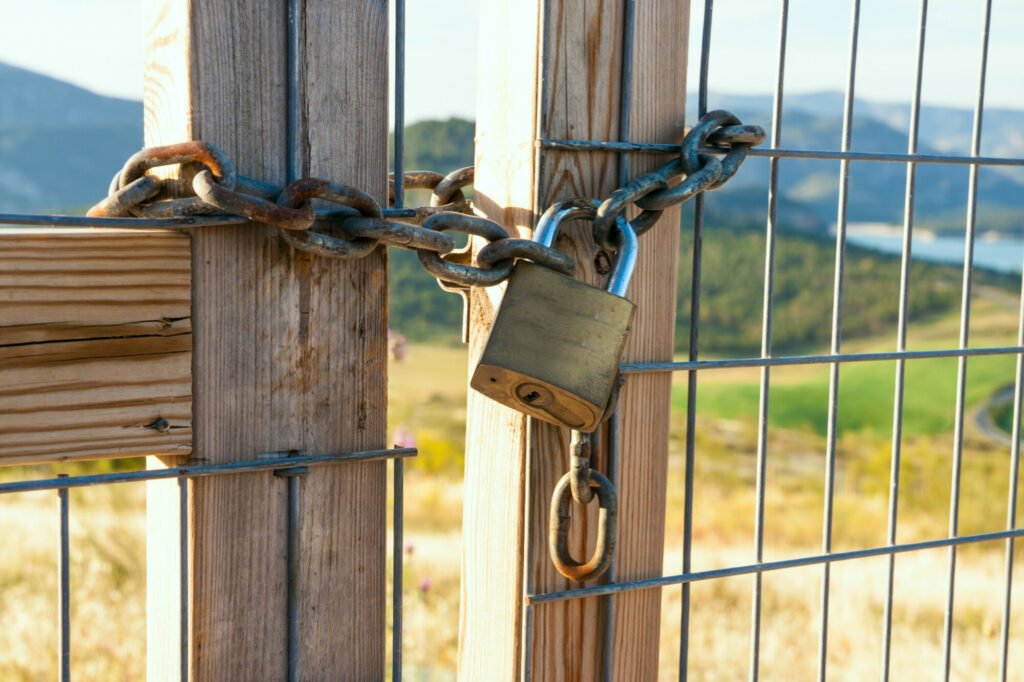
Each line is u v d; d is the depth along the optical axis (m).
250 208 1.03
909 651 6.82
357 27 1.18
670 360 1.41
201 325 1.12
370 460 1.25
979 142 1.64
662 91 1.37
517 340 1.15
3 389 1.01
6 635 5.57
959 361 1.67
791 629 7.23
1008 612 1.80
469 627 1.43
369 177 1.21
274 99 1.14
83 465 10.88
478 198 1.39
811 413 28.58
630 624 1.42
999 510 15.76
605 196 1.33
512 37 1.32
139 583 6.78
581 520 1.37
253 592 1.19
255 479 1.18
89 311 1.05
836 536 14.11
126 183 1.08
